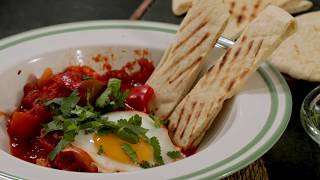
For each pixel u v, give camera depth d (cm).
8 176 54
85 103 70
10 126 69
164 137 66
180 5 100
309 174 66
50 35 80
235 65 66
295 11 100
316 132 61
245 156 56
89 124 65
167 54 74
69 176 54
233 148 58
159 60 79
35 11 121
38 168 56
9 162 56
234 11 95
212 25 70
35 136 69
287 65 80
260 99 66
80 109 67
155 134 65
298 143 71
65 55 78
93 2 123
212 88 66
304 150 70
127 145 63
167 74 72
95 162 62
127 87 78
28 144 68
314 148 70
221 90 65
